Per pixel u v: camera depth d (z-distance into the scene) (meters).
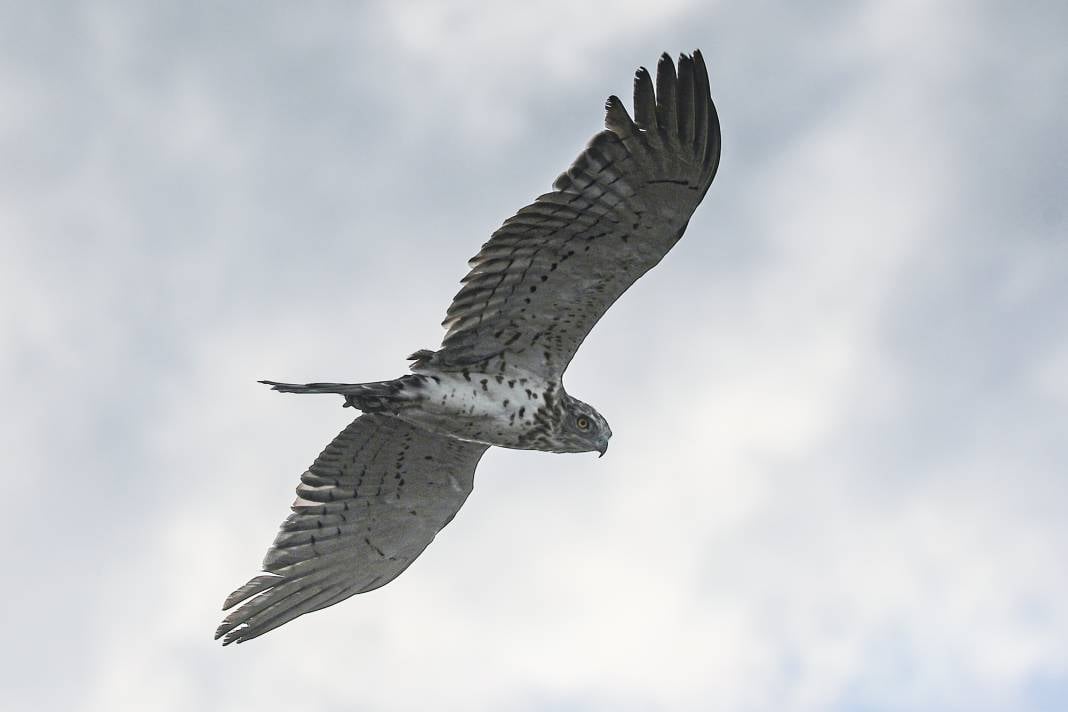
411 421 13.45
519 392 13.41
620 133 11.95
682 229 12.42
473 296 12.87
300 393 12.67
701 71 11.92
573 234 12.46
